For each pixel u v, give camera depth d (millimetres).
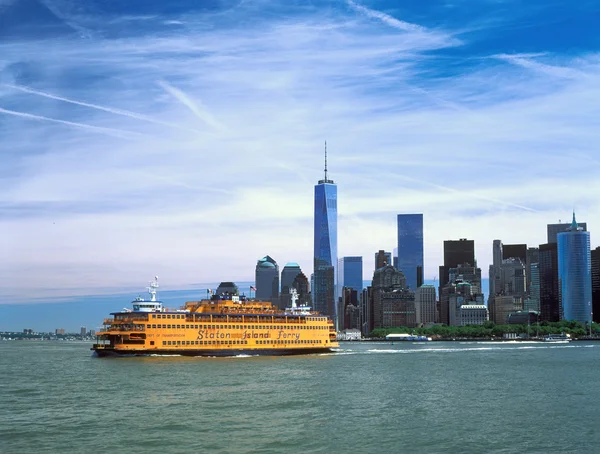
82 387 166250
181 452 96125
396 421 119688
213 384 173000
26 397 148125
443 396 154750
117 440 103125
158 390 159875
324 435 107250
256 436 106188
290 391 160625
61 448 98188
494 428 113688
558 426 115562
